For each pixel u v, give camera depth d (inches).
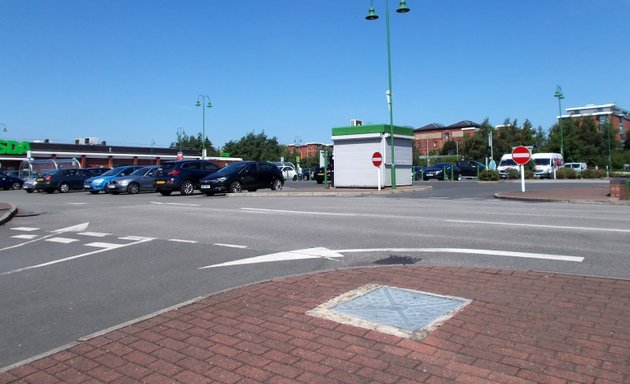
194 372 144.9
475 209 568.7
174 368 147.9
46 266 314.2
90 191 1222.3
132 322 188.1
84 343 168.6
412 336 165.3
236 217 538.6
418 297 209.3
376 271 261.6
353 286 231.0
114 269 299.3
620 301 198.8
